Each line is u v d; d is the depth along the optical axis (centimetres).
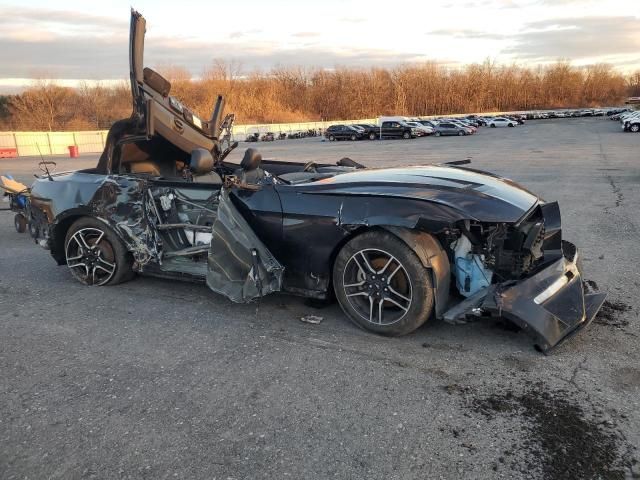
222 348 348
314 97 8675
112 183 459
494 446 236
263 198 388
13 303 451
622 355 317
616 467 219
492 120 5781
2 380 314
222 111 556
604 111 7800
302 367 318
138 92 438
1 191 1241
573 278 346
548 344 308
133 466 231
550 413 260
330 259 370
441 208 329
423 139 3934
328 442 244
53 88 6450
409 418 260
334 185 374
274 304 423
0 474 229
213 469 228
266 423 261
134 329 386
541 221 363
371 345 344
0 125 6116
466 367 310
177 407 278
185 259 437
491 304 312
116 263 472
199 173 406
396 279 346
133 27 417
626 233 651
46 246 511
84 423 266
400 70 9450
